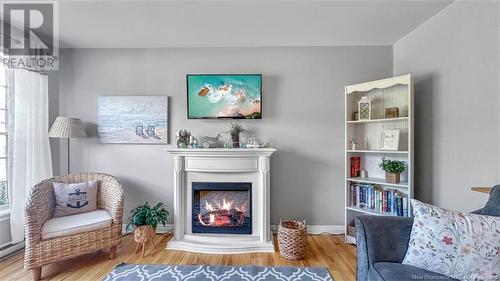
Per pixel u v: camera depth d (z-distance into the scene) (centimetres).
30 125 266
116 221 249
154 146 312
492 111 186
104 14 235
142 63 312
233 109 304
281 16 240
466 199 207
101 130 311
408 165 249
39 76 276
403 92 277
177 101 312
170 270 225
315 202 310
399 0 215
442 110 231
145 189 314
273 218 311
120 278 212
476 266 128
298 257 244
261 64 309
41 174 275
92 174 282
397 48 300
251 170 275
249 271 222
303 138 309
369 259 148
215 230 282
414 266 141
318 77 309
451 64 221
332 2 217
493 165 186
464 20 207
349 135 300
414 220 152
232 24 256
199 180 282
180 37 286
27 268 204
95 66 313
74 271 224
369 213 271
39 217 219
